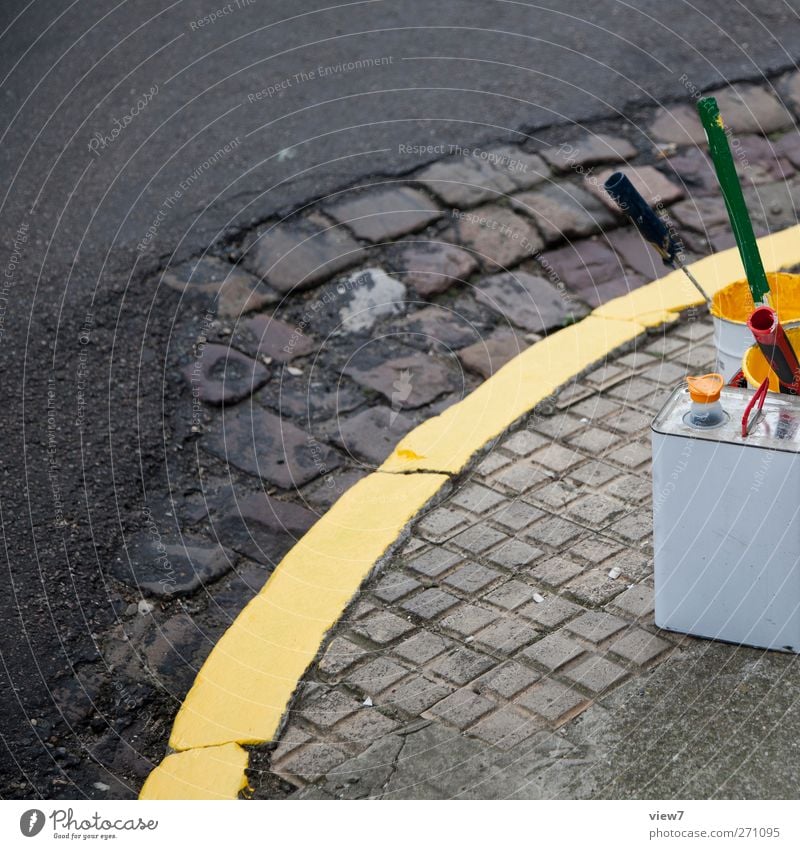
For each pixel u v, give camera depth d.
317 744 2.29
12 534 2.85
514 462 3.03
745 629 2.36
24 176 4.08
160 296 3.61
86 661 2.54
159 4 5.03
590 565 2.67
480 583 2.66
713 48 4.73
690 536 2.29
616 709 2.28
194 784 2.23
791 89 4.54
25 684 2.48
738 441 2.14
